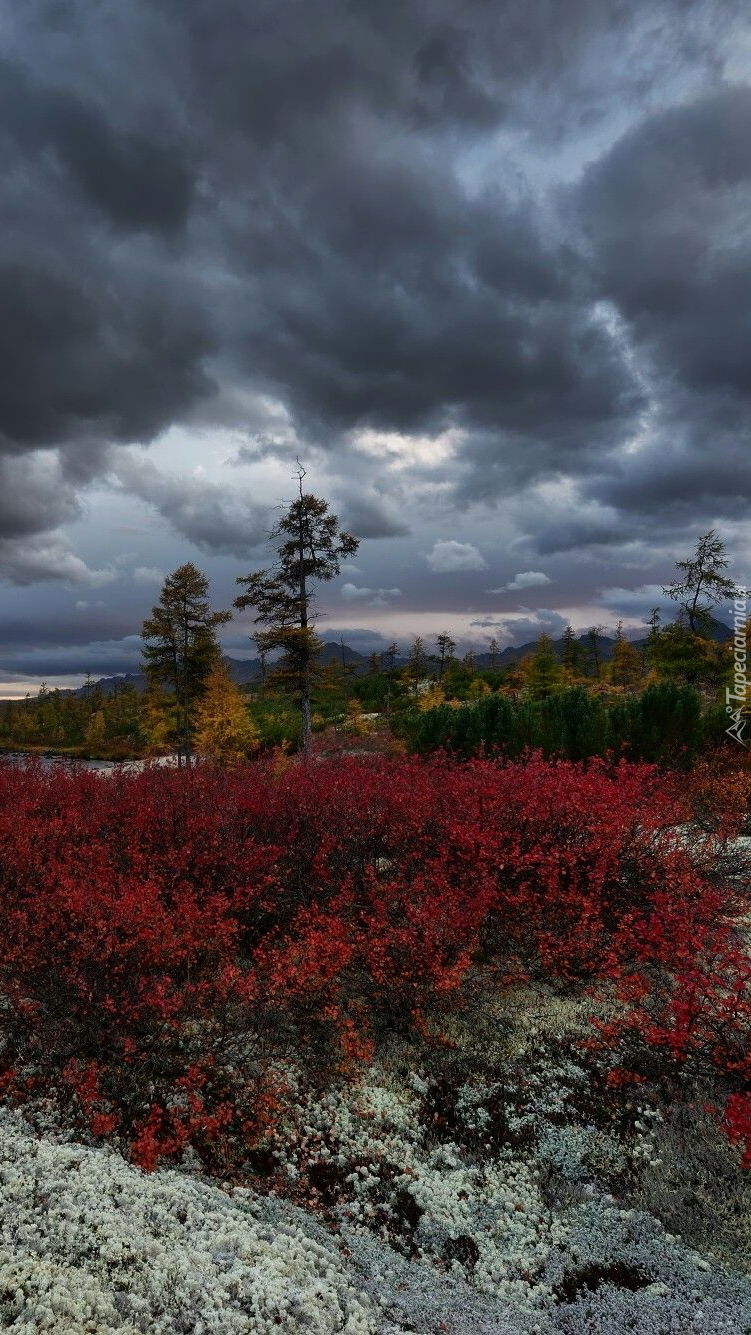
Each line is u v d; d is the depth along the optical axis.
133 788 11.16
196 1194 4.50
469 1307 4.08
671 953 6.54
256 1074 5.93
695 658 29.08
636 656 51.19
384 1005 6.82
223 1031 5.85
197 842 8.49
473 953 7.70
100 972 5.69
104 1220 3.87
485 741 15.24
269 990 6.12
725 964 5.82
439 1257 4.50
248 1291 3.60
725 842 9.30
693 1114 5.50
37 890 7.29
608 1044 6.25
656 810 8.65
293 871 8.44
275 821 9.06
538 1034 6.73
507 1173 5.21
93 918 5.95
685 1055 5.60
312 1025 6.55
